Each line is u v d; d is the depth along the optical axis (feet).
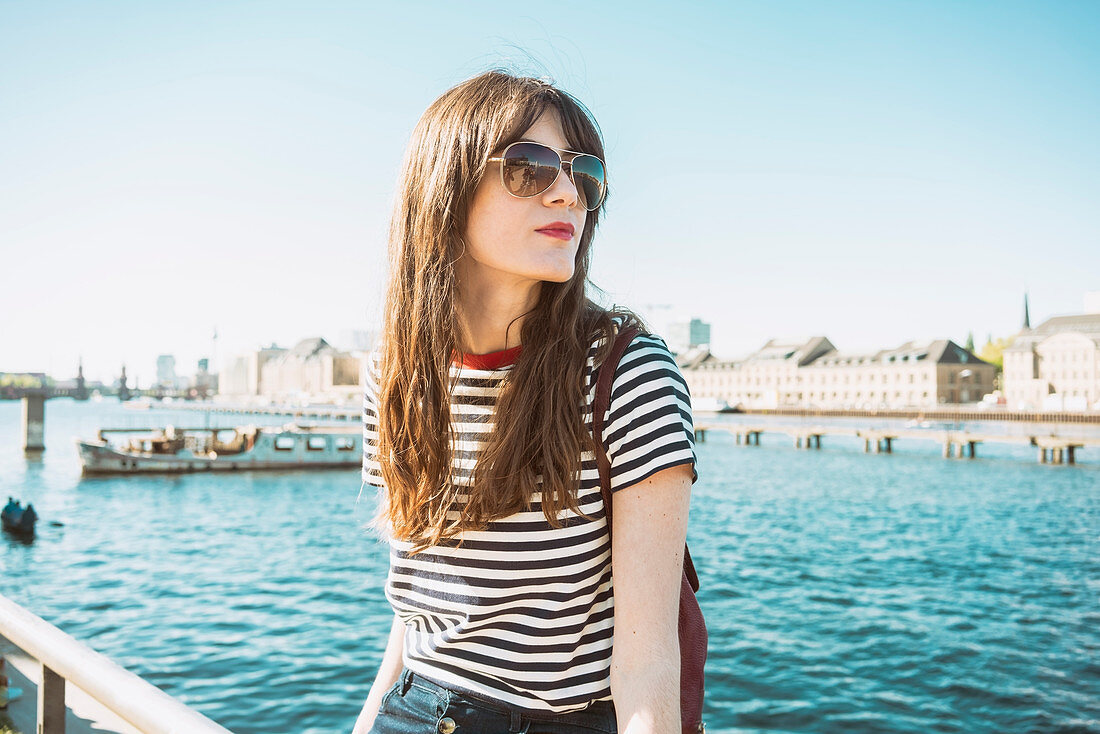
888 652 40.60
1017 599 52.60
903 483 136.26
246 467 147.23
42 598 53.88
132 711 4.75
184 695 34.50
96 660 5.41
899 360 406.62
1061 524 88.17
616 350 3.62
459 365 3.99
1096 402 355.97
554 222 3.68
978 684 35.94
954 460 190.70
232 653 40.65
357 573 61.52
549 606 3.61
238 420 390.63
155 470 141.69
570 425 3.50
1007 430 268.62
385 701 4.27
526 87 3.97
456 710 3.82
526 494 3.54
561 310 3.81
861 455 209.97
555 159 3.69
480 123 3.85
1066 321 395.34
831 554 69.36
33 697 12.10
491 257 3.76
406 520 3.91
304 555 69.82
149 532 83.61
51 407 606.14
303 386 630.33
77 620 47.96
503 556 3.62
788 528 85.05
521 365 3.70
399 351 4.04
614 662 3.34
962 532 82.38
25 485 128.88
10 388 645.92
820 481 140.46
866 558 67.51
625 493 3.47
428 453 3.83
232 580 59.47
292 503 108.37
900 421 323.98
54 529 85.81
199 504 107.34
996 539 77.97
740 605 50.75
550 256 3.66
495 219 3.75
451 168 3.86
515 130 3.80
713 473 157.28
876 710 32.91
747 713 32.63
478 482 3.60
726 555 68.74
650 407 3.45
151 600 53.16
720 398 497.46
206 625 46.42
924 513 97.50
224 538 79.56
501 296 3.91
